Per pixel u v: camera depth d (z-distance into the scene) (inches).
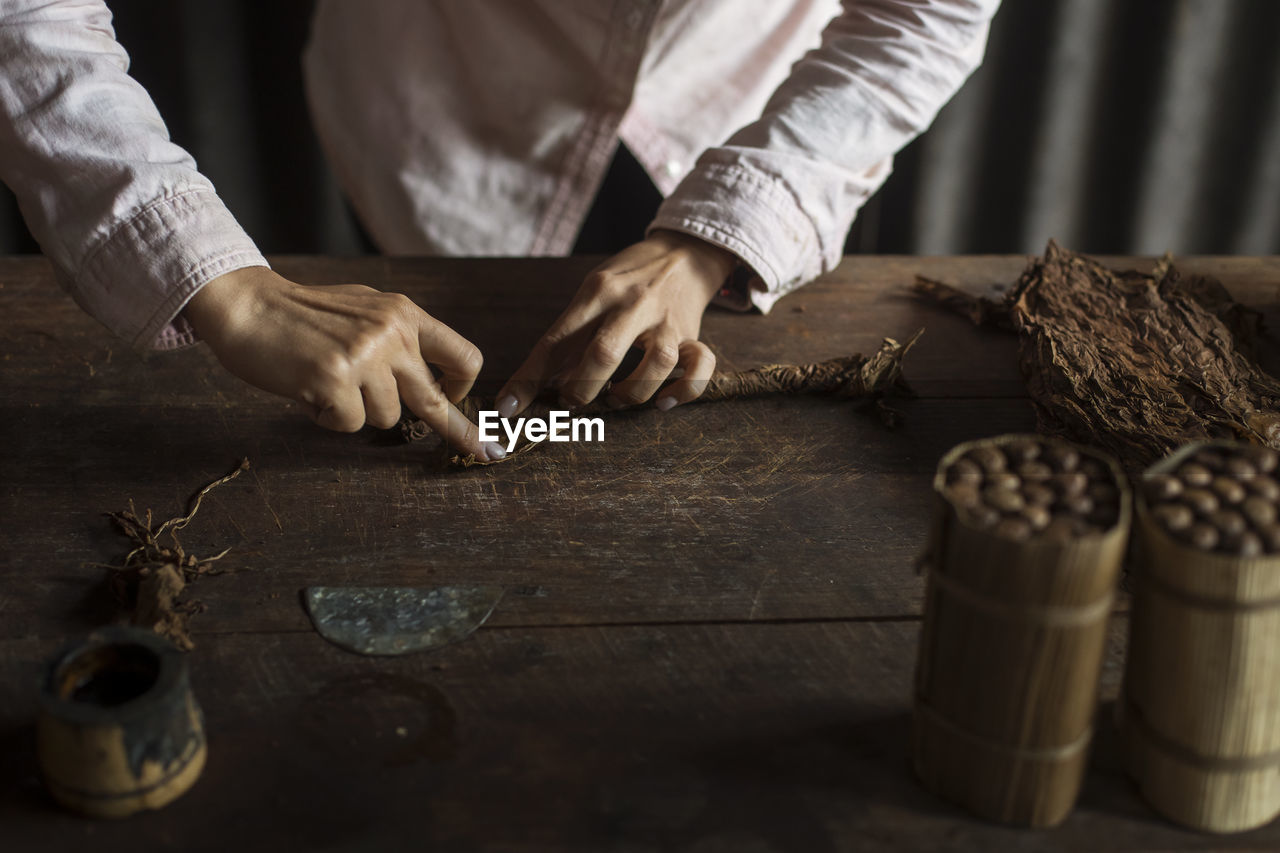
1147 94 109.5
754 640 46.1
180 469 52.4
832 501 51.6
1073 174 114.4
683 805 41.6
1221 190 114.7
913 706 42.4
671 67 71.9
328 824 41.0
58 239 52.4
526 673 44.9
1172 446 50.5
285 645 45.6
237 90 107.0
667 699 44.3
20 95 52.1
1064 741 40.1
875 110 61.4
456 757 42.6
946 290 64.3
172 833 40.8
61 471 52.1
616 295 56.6
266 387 51.7
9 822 40.9
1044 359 55.4
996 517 39.4
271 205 114.0
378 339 51.1
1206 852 40.8
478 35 72.2
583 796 41.7
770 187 60.0
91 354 58.5
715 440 54.7
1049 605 38.7
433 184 75.4
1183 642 39.6
